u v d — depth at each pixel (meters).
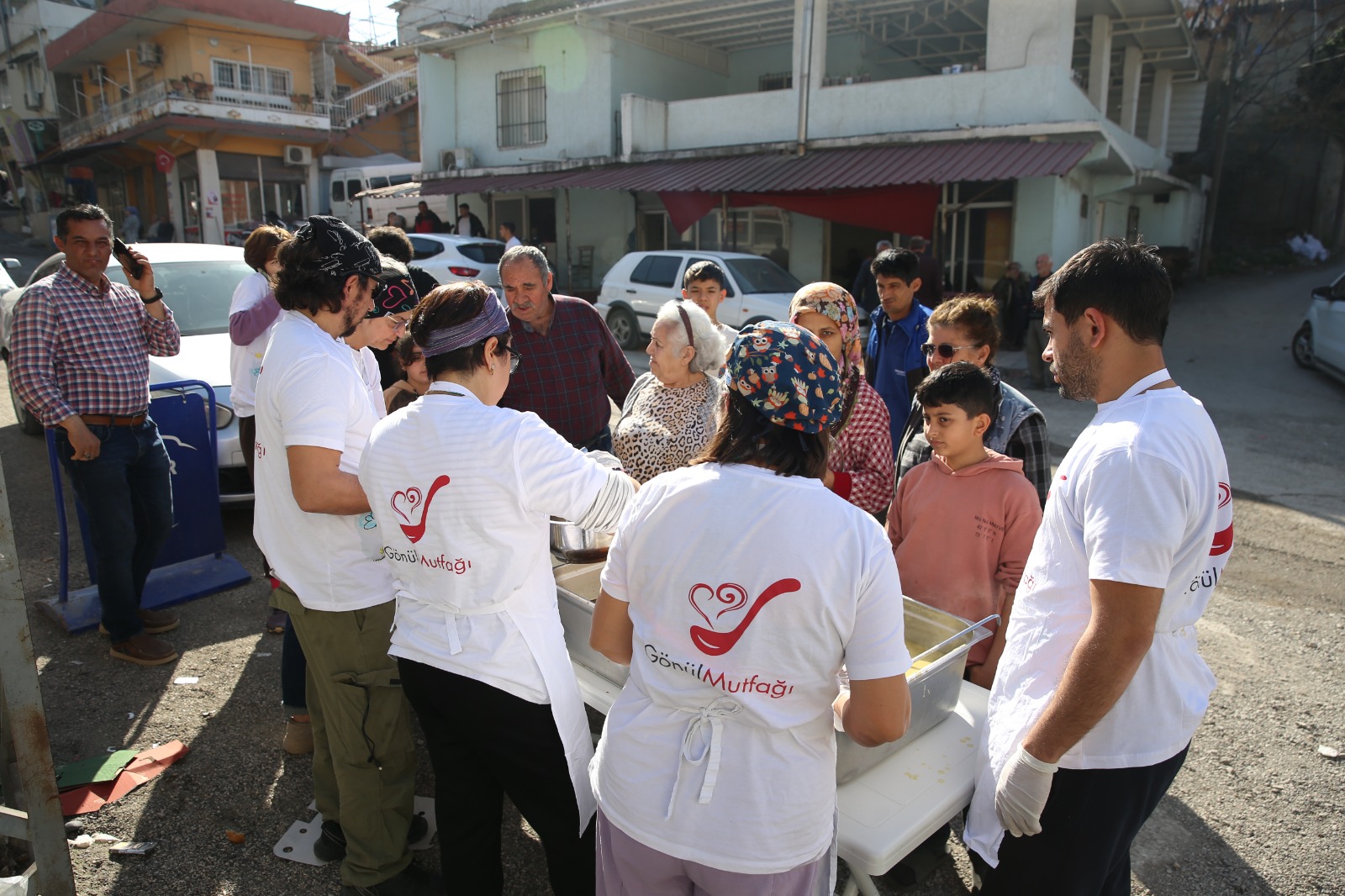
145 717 3.33
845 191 12.58
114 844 2.64
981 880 1.92
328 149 27.02
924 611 2.34
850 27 16.34
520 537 1.90
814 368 1.45
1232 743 3.33
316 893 2.50
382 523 1.97
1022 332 12.62
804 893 1.55
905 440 3.24
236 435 5.07
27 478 6.16
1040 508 2.57
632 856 1.60
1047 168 11.09
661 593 1.51
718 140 15.70
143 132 24.66
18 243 26.67
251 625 4.11
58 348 3.45
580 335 3.85
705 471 1.50
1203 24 20.91
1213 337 13.88
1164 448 1.55
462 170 18.66
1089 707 1.54
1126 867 2.03
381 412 2.87
